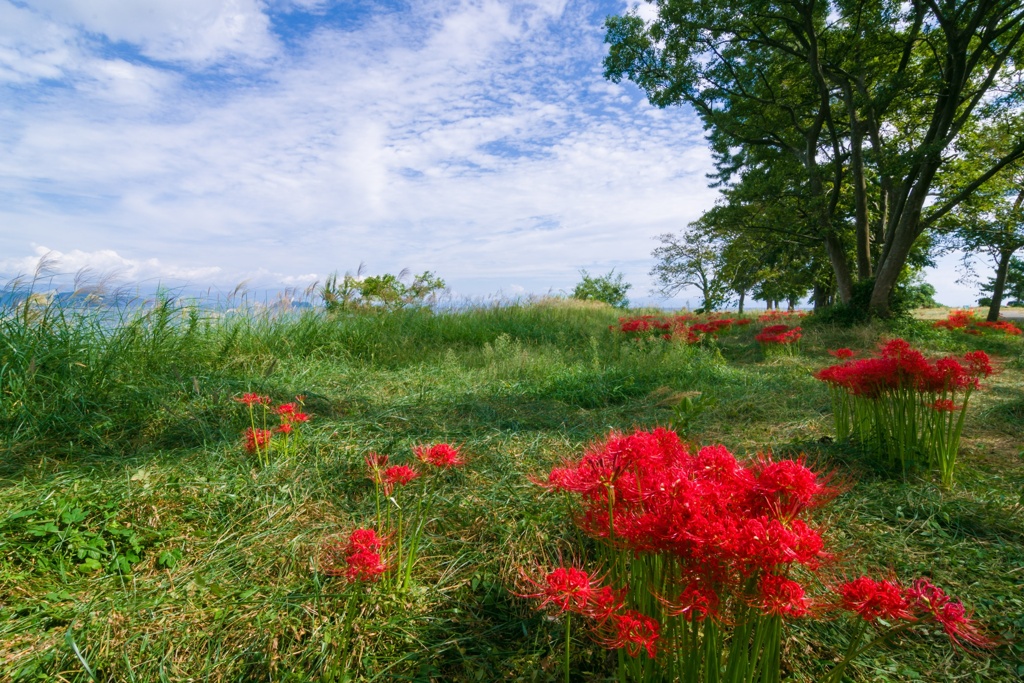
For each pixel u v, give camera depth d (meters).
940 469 3.65
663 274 26.88
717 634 1.33
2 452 3.40
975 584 2.44
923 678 1.90
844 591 1.20
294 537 2.67
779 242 18.11
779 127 18.84
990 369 3.49
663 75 16.62
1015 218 14.72
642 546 1.28
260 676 1.86
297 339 7.63
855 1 13.88
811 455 3.93
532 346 9.55
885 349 3.81
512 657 1.98
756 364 9.23
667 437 1.67
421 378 6.71
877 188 18.81
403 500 3.08
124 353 4.99
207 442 3.78
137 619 2.10
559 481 1.66
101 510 2.80
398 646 2.01
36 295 4.73
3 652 1.95
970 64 12.91
